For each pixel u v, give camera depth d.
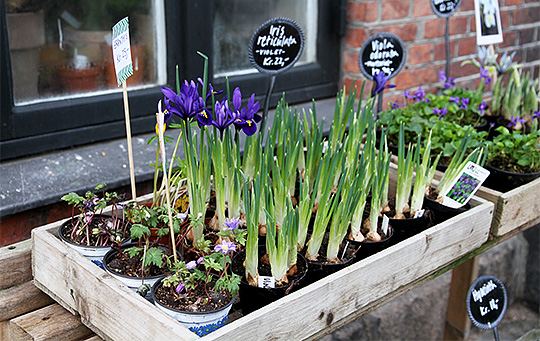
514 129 2.16
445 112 1.91
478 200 1.54
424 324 2.53
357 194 1.26
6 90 1.71
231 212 1.35
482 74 2.27
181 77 2.11
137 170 1.78
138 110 2.02
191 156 1.22
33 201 1.55
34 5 1.75
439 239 1.38
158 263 1.08
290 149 1.33
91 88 1.93
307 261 1.27
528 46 3.22
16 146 1.77
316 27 2.42
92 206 1.27
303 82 2.45
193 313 1.00
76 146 1.91
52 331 1.21
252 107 1.23
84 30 1.87
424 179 1.48
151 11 1.99
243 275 1.20
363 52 1.80
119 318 1.06
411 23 2.52
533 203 1.68
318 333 1.18
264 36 1.44
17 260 1.32
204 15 2.08
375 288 1.25
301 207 1.27
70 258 1.15
